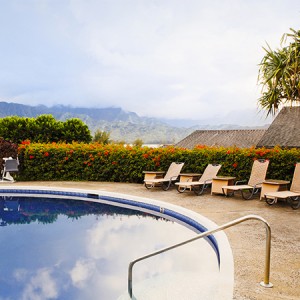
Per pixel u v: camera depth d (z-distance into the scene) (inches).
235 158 417.7
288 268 158.1
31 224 298.0
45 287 167.3
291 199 315.0
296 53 324.8
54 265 198.7
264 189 339.3
